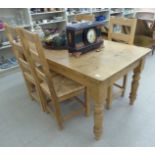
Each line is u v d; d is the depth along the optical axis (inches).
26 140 64.9
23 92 96.0
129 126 68.8
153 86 95.1
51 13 142.9
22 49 62.0
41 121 73.9
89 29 60.7
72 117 74.4
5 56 128.8
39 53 50.8
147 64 122.9
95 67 52.7
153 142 61.5
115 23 79.5
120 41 81.4
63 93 61.9
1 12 116.6
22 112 80.0
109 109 78.5
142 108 78.5
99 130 60.7
